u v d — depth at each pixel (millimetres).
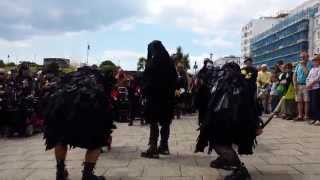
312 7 52094
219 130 3242
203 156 4402
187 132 6504
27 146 5594
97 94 3221
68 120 3127
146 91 4328
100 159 4332
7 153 5031
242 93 3242
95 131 3152
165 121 4430
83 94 3182
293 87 7938
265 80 9562
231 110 3189
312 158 4133
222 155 3252
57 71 5504
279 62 9031
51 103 3223
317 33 50125
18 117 6570
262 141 5184
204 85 4363
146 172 3711
